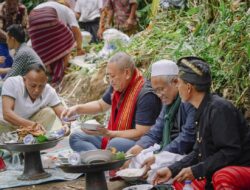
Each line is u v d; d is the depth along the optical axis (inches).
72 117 243.1
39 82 246.1
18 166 244.5
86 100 341.4
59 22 394.9
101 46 410.9
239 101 239.8
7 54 363.9
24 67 289.0
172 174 176.7
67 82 375.6
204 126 169.6
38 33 393.7
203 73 169.9
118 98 228.7
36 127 231.6
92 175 196.5
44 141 222.1
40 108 255.0
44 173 226.5
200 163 167.9
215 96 172.1
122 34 375.2
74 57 411.8
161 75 203.0
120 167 208.4
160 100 222.2
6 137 229.5
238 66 244.2
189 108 199.2
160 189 184.2
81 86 352.8
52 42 394.3
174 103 206.4
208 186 173.6
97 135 219.8
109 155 193.3
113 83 223.6
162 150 204.8
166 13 346.3
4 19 385.7
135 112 224.1
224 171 163.6
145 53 315.9
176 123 207.9
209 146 170.2
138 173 201.9
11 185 218.4
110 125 232.1
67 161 195.8
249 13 257.6
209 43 269.3
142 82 225.3
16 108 249.0
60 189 212.5
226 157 164.4
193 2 324.2
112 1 416.2
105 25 429.4
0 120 252.2
